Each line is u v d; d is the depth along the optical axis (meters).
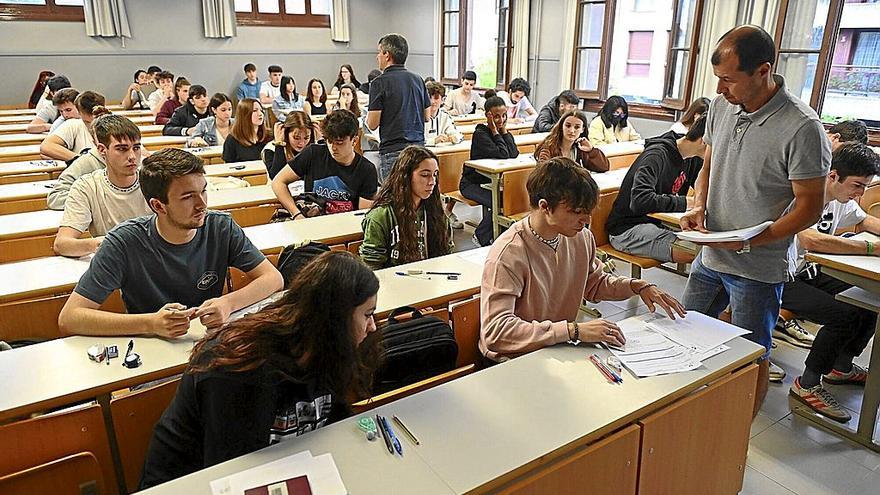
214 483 1.06
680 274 3.92
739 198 1.91
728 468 1.65
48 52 8.34
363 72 10.90
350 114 3.03
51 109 5.67
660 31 6.79
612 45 6.93
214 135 5.25
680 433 1.45
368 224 2.39
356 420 1.25
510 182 3.71
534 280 1.72
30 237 2.66
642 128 6.76
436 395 1.35
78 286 1.67
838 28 4.96
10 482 1.23
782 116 1.76
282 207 3.14
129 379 1.45
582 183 1.60
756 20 5.41
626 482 1.36
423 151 2.37
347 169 3.10
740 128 1.87
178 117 5.61
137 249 1.72
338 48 10.54
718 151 1.96
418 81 4.26
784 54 5.27
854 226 2.70
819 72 5.09
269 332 1.12
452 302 2.00
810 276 2.59
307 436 1.20
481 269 2.22
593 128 5.25
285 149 3.67
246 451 1.14
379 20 10.79
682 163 3.17
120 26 8.68
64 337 1.66
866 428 2.21
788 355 2.87
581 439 1.22
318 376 1.14
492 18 8.66
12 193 3.30
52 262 2.22
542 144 4.14
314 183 3.10
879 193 3.49
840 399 2.52
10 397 1.36
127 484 1.48
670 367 1.49
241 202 3.13
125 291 1.76
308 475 1.08
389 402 1.38
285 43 10.04
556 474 1.20
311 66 10.37
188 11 9.19
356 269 1.14
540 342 1.57
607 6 6.86
